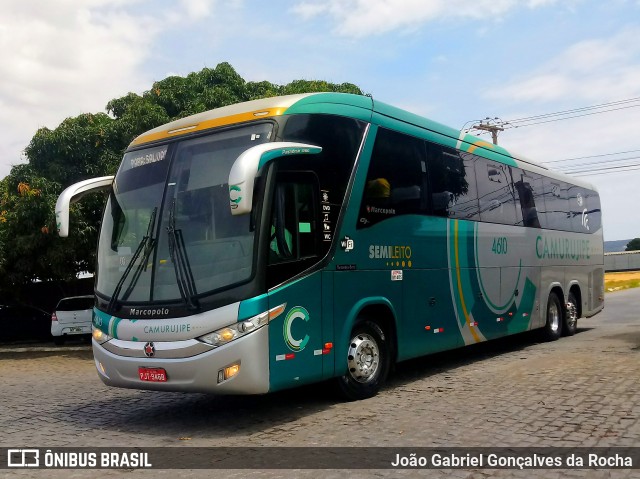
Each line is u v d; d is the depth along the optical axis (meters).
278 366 7.09
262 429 7.24
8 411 9.08
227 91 18.64
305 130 7.83
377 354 8.79
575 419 6.89
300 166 7.69
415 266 9.58
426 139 10.23
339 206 8.18
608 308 26.23
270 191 7.22
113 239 8.11
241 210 6.44
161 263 7.45
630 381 8.77
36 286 23.45
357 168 8.53
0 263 17.36
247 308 6.87
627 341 13.57
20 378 12.92
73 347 19.78
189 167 7.81
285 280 7.28
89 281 23.00
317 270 7.72
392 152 9.32
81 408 9.11
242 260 7.02
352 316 8.23
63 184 17.50
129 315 7.46
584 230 16.50
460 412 7.46
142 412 8.62
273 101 7.87
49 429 7.79
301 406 8.29
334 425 7.18
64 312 20.53
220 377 6.86
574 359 11.01
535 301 13.49
